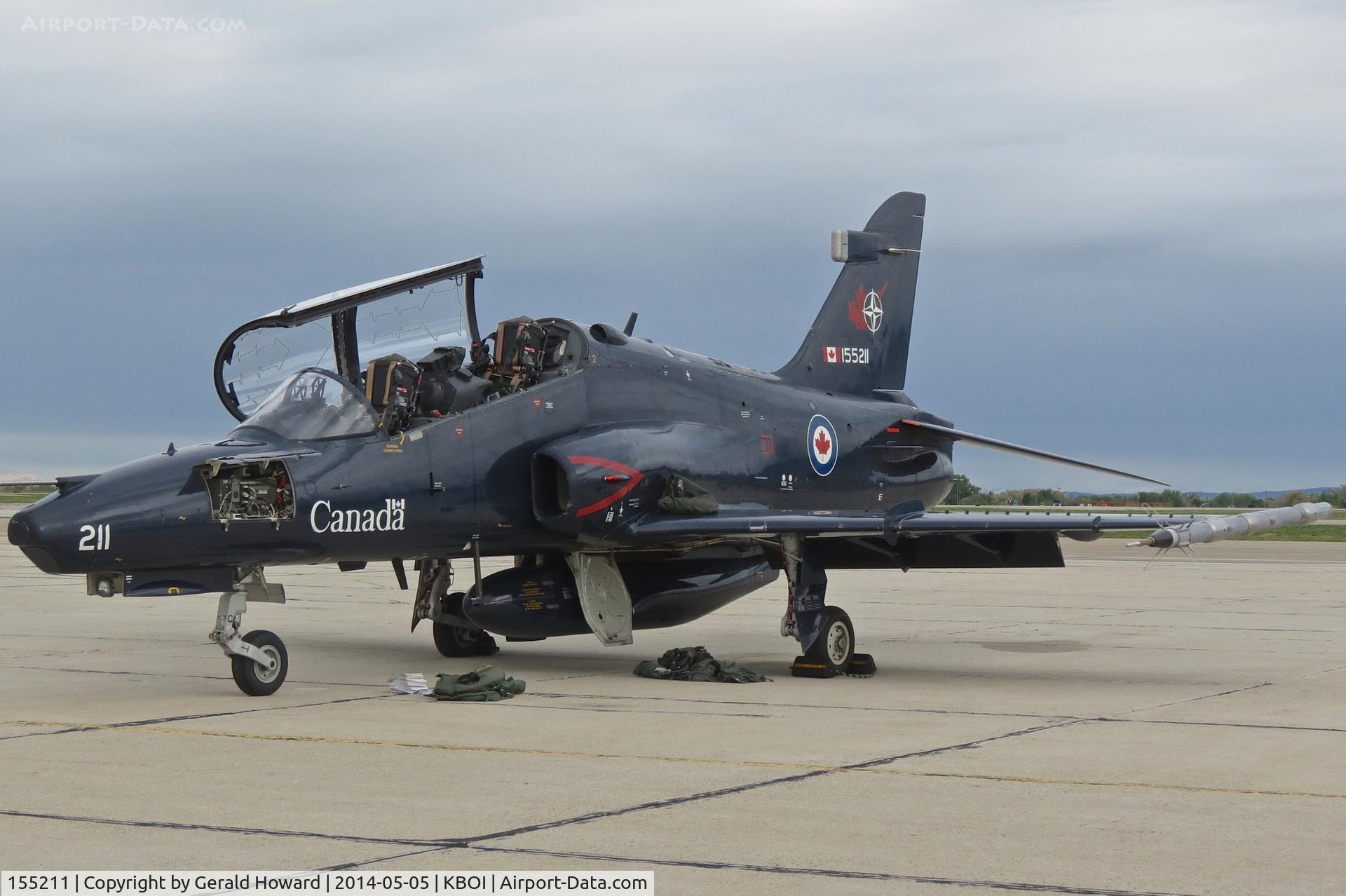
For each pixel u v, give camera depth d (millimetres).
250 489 10523
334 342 11930
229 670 12477
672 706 10172
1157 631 16531
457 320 12766
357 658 13570
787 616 12492
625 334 13891
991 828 6184
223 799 6742
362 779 7262
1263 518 11273
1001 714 9789
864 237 16859
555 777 7332
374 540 11266
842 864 5566
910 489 16641
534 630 12742
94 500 9695
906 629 16891
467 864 5551
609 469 12359
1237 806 6641
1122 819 6371
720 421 14070
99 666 12734
